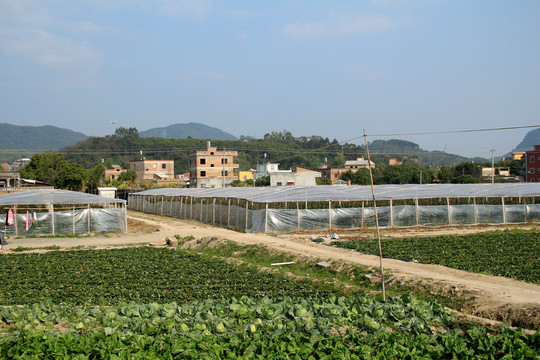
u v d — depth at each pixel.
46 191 61.41
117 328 19.56
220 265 37.56
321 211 56.03
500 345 18.42
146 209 97.38
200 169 134.62
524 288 26.83
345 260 34.62
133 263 38.59
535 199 65.12
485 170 136.25
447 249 40.62
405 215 59.25
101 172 143.00
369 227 57.78
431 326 21.39
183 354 17.11
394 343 18.31
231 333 19.50
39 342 18.20
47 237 55.72
